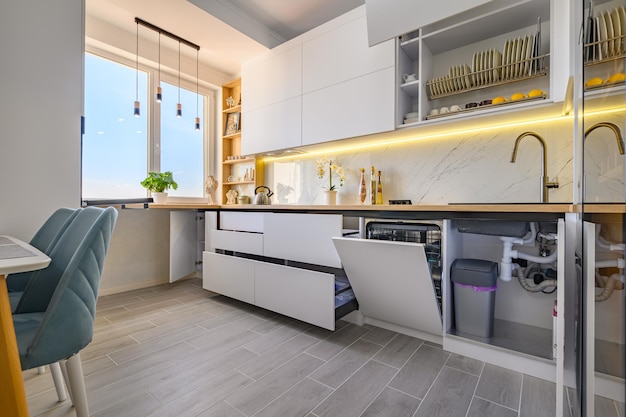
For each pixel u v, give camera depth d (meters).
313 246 1.96
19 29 1.59
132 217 3.04
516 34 1.94
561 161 1.79
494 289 1.60
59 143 1.71
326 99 2.44
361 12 2.25
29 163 1.62
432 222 1.68
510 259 1.67
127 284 2.98
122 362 1.57
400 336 1.90
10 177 1.56
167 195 3.13
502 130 2.00
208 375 1.46
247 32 2.76
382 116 2.14
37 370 1.49
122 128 3.00
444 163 2.21
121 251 2.96
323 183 2.92
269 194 3.15
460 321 1.69
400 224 1.76
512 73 1.83
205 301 2.63
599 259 0.72
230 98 3.65
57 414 1.18
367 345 1.77
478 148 2.08
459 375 1.46
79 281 0.91
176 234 2.97
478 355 1.60
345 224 2.08
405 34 1.95
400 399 1.28
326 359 1.61
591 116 0.82
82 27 1.81
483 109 1.82
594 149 0.78
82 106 1.80
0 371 0.68
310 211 2.10
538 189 1.86
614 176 0.60
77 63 1.78
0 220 1.53
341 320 2.18
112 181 2.93
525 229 1.44
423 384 1.38
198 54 3.18
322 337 1.88
